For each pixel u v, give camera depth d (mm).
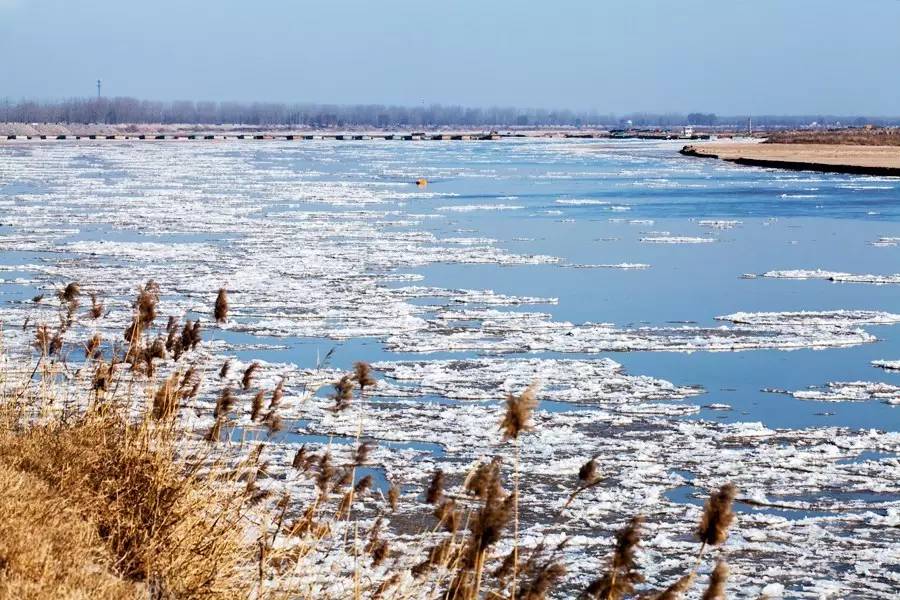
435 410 22156
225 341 28922
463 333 30828
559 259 47156
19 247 48719
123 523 7781
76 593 6105
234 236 54469
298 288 38125
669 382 25250
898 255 49125
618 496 17000
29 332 24875
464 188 91562
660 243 53125
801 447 20266
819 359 28125
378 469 17828
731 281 41438
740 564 14461
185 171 112812
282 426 9180
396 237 54719
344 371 25250
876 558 14742
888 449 20219
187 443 9469
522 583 7215
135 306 10031
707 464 19031
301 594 7941
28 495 7324
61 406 10672
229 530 8227
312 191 85562
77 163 128000
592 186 94500
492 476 5488
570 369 26391
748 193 85062
